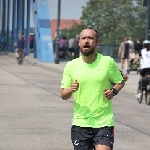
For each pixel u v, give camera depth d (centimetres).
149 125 2150
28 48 8525
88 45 1070
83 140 1088
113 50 6938
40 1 6806
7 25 9806
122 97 3312
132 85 4028
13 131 1920
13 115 2311
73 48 7212
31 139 1777
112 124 1091
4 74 4744
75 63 1089
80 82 1081
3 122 2116
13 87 3594
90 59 1085
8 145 1672
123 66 5169
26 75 4719
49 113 2395
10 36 10088
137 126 2112
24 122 2123
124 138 1845
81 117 1088
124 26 12294
